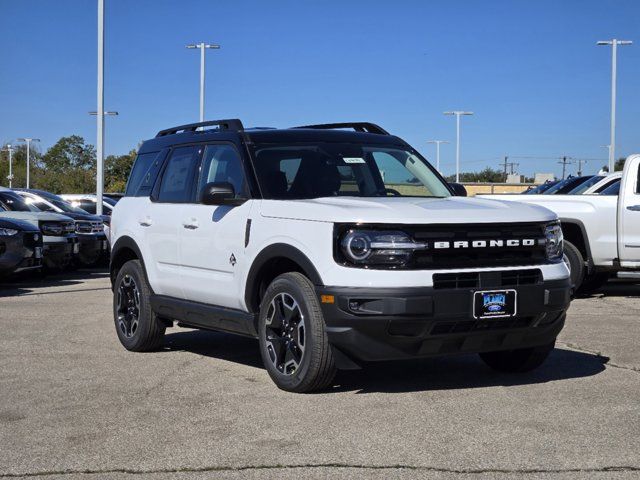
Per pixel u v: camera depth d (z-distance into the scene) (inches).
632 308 432.5
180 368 279.1
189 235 283.0
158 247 300.5
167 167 310.5
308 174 267.0
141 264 311.7
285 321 240.7
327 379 232.4
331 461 178.4
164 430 204.2
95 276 643.5
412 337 221.1
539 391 240.1
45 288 544.1
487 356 271.0
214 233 270.4
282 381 240.4
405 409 220.2
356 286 219.6
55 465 179.3
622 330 353.4
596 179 545.3
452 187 290.8
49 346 322.3
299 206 239.1
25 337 342.6
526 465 174.7
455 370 271.1
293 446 189.3
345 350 227.8
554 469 172.1
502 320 227.9
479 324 225.9
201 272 278.5
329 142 281.4
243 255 255.9
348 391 241.4
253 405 226.5
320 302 226.7
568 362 283.7
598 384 248.7
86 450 189.3
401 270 219.1
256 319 255.0
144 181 323.6
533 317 232.7
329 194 263.4
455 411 218.1
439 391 240.8
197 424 209.0
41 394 242.8
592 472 170.2
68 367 281.6
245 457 182.2
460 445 188.7
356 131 296.0
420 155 299.7
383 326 218.5
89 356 301.9
